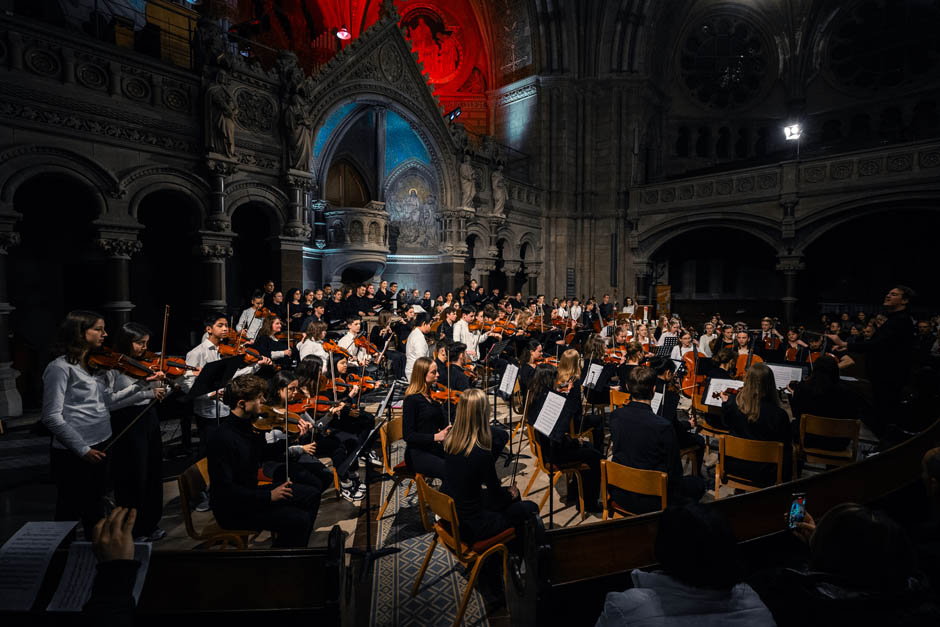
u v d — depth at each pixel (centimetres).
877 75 2333
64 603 174
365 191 1809
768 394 444
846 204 1702
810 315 2202
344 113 1565
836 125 2458
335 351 753
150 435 416
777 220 1859
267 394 455
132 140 975
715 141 2680
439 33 2714
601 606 245
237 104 1145
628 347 725
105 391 390
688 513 158
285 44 2186
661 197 2178
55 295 1031
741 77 2656
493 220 1984
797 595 156
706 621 149
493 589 359
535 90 2358
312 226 1572
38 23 841
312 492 389
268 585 218
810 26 2472
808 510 315
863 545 150
